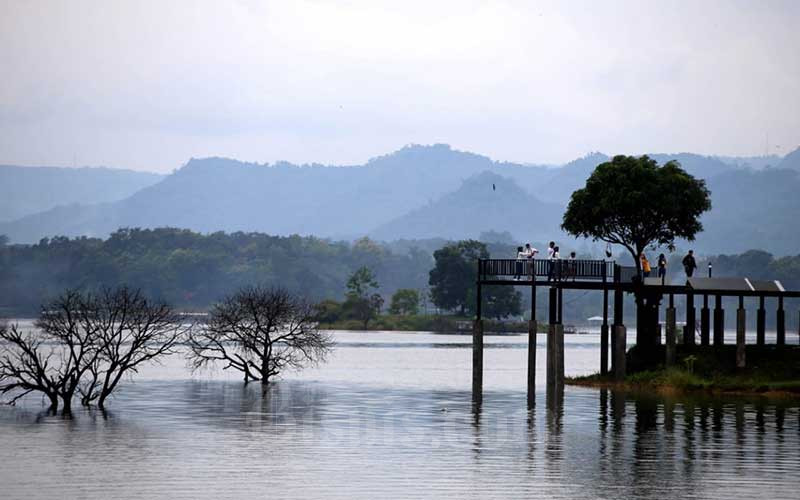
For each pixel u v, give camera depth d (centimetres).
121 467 5375
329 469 5347
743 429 6712
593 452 5869
